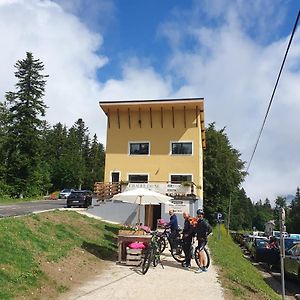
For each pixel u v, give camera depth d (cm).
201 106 3553
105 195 3138
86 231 1742
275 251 2202
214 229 5150
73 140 11125
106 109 3716
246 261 2512
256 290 1134
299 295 1457
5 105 6153
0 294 748
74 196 3506
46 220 1612
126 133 3700
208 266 1270
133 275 1130
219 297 915
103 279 1050
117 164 3656
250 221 13812
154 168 3588
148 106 3603
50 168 8419
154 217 3023
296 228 10131
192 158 3544
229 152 6094
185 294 928
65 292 886
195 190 3362
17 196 5331
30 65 5566
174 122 3625
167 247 1845
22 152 5409
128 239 1343
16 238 1128
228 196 6150
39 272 942
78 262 1197
